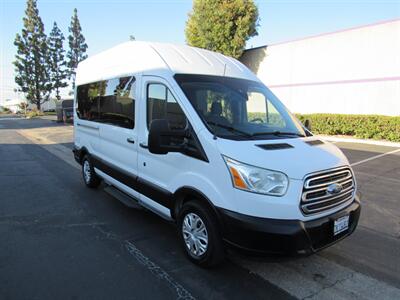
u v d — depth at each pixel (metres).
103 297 2.92
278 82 20.06
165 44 4.45
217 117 3.53
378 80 15.27
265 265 3.53
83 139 6.58
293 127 4.04
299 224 2.83
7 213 5.07
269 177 2.84
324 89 17.56
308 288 3.12
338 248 3.99
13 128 23.05
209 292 3.03
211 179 3.15
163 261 3.59
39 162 9.42
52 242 4.04
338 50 16.69
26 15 47.62
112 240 4.12
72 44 54.31
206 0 20.33
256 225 2.82
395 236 4.37
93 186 6.44
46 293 2.96
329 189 3.06
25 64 48.59
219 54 4.82
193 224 3.48
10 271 3.33
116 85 5.04
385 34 14.80
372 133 14.12
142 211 5.20
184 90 3.62
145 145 4.17
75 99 7.09
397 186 6.81
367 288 3.14
